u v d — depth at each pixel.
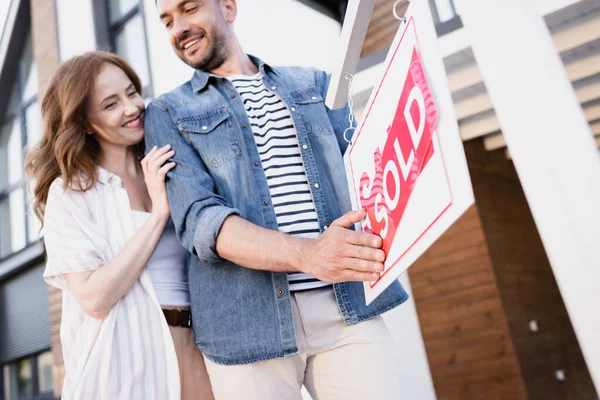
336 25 3.28
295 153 1.10
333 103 0.92
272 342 0.96
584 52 2.60
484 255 4.01
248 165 1.07
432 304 4.21
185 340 1.16
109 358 1.08
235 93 1.16
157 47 3.68
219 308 1.01
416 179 0.56
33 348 6.02
